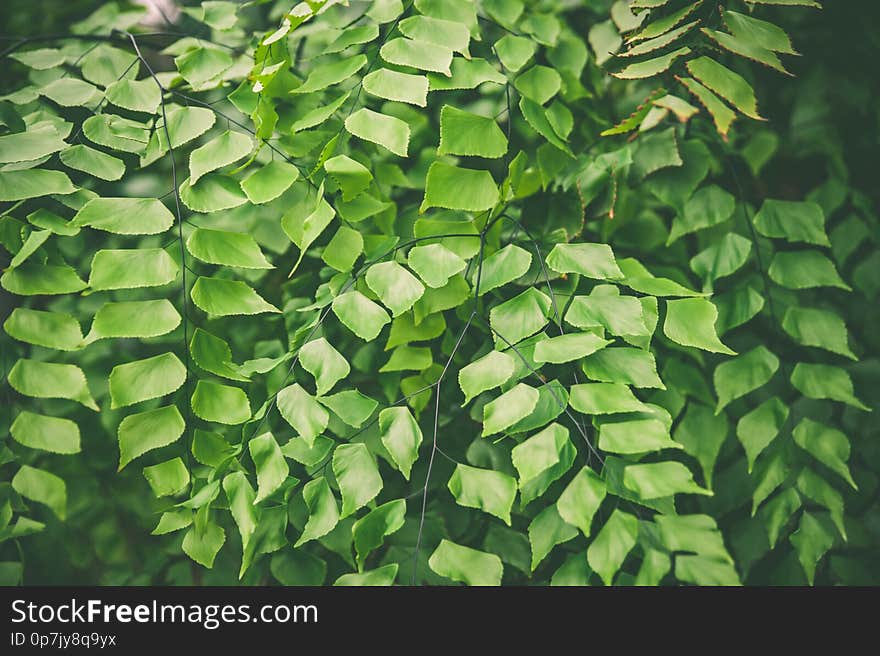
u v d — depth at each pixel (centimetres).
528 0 133
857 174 137
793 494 119
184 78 113
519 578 132
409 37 104
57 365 102
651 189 124
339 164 102
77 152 106
